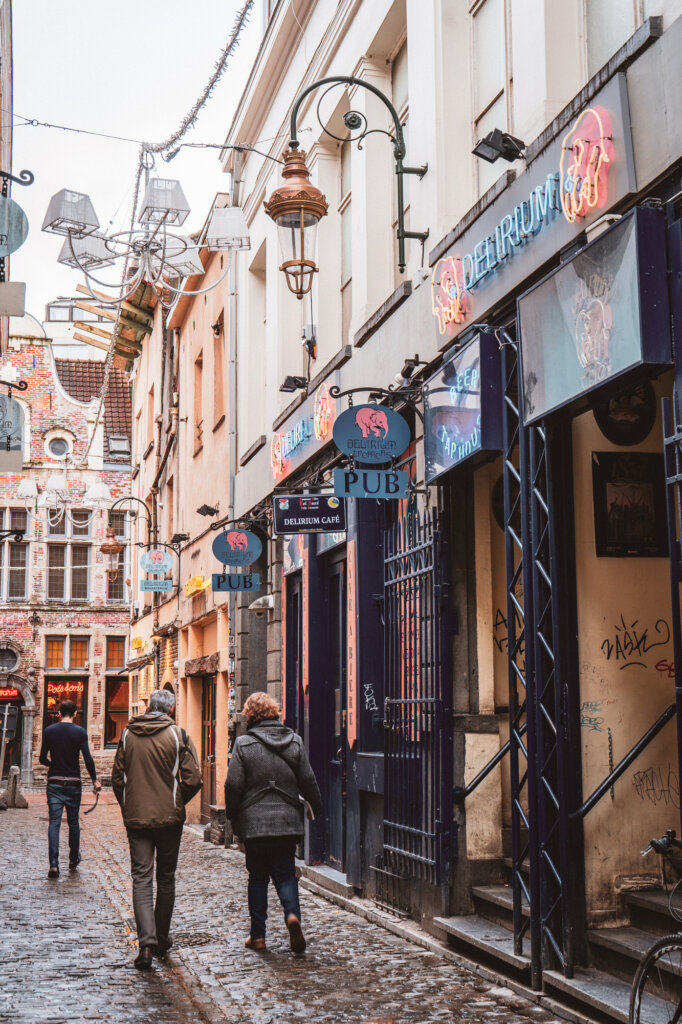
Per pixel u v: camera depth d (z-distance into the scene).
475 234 7.97
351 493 8.95
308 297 14.14
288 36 14.55
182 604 23.77
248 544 15.21
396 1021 6.02
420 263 9.66
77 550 42.31
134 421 36.75
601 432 6.99
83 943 8.31
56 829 12.59
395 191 11.12
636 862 6.66
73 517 42.28
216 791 18.84
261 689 16.89
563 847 6.41
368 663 10.51
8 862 14.27
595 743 6.69
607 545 6.88
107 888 11.47
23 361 42.75
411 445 9.77
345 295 12.83
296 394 14.58
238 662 17.25
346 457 11.33
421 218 9.51
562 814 6.45
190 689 22.48
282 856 8.05
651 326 5.46
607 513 6.92
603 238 5.84
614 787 6.68
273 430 15.18
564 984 6.17
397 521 9.86
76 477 42.47
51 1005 6.37
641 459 7.03
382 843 9.82
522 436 6.92
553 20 7.29
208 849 16.70
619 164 5.93
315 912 9.99
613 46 6.90
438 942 8.02
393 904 9.30
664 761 6.77
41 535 41.88
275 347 15.70
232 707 17.38
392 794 9.23
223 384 19.94
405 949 8.02
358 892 10.38
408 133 10.56
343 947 8.12
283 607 14.55
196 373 22.86
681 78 5.42
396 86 11.07
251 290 17.89
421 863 8.41
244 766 8.02
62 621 41.56
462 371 7.85
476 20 9.05
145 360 32.88
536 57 7.38
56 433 42.56
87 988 6.83
